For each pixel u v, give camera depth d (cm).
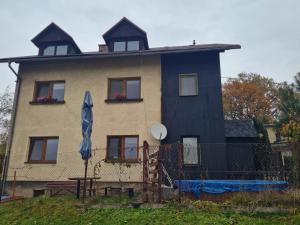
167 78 1346
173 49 1317
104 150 1284
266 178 1012
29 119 1379
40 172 1302
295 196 750
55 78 1423
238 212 726
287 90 1480
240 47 1281
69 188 1189
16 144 1352
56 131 1348
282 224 653
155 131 1234
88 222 688
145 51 1334
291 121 1170
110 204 794
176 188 900
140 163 1166
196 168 1202
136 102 1332
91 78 1398
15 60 1406
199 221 662
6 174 1312
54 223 700
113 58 1407
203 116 1273
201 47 1338
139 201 821
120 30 1537
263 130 1435
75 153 1306
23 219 740
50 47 1567
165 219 678
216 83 1305
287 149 980
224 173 1184
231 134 1345
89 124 909
